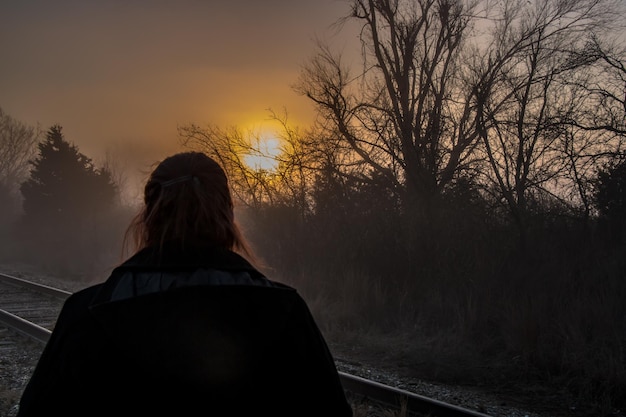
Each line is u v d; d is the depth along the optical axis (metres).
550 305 9.01
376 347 8.87
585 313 8.40
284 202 15.16
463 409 5.35
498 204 12.04
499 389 7.16
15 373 7.42
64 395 1.36
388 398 6.01
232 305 1.41
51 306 12.95
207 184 1.59
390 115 14.09
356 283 11.60
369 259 12.44
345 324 10.28
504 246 11.26
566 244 10.94
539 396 6.87
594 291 9.09
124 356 1.35
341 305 10.96
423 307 10.55
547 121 12.10
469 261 11.32
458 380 7.48
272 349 1.46
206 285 1.42
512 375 7.53
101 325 1.37
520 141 12.36
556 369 7.49
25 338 9.38
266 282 1.58
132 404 1.35
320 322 10.28
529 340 8.04
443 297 10.69
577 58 12.20
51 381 1.38
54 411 1.36
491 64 13.84
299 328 1.51
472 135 13.52
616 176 11.19
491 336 8.89
